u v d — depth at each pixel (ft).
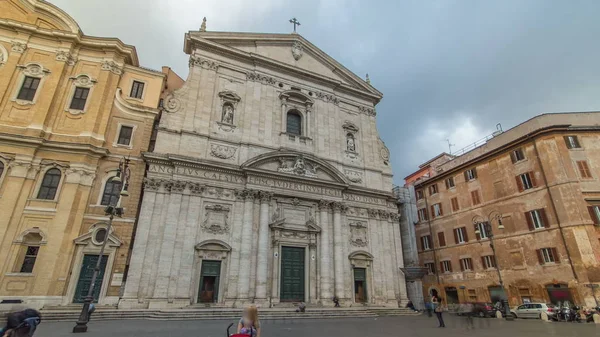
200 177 83.92
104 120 81.66
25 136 71.92
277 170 93.81
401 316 82.69
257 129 97.30
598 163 93.97
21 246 67.41
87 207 73.72
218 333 44.32
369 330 52.01
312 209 95.35
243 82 101.96
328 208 97.09
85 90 83.35
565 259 86.89
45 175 73.36
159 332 44.88
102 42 86.69
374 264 99.19
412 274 103.14
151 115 87.30
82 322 44.83
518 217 100.63
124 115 84.94
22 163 71.46
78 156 75.66
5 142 71.61
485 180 113.29
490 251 106.93
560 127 95.55
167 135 85.46
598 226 87.20
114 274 71.26
